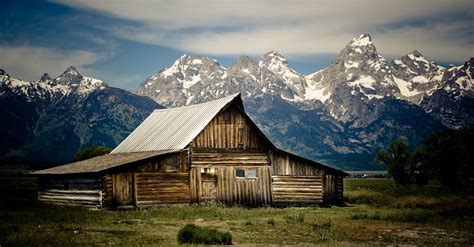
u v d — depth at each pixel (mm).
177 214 44000
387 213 46250
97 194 49125
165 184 51875
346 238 32062
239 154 56250
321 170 59406
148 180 51031
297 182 58219
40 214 40906
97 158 61688
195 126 55625
